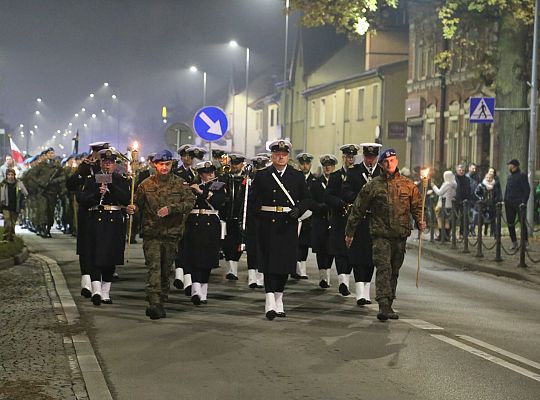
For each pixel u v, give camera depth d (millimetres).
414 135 53719
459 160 46719
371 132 61188
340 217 15742
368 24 31875
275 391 9039
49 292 15945
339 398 8773
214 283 17781
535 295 16953
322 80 76062
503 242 27906
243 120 107625
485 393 9016
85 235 14836
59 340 11391
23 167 43531
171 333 12148
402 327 12758
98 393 8680
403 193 13383
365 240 14609
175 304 14812
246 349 11086
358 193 14852
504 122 32562
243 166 18516
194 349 11102
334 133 68938
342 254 15797
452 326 12977
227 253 18375
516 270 20281
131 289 16797
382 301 13312
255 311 14148
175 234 13602
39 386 8945
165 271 13758
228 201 18094
